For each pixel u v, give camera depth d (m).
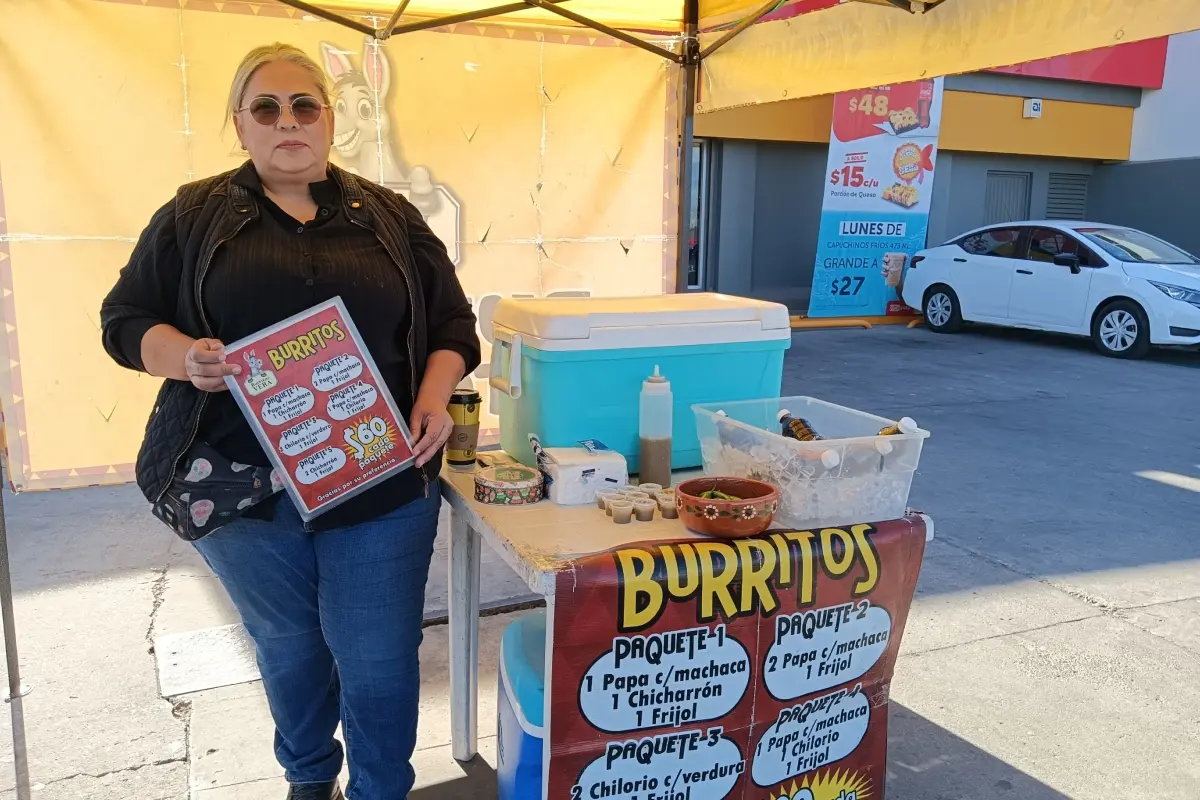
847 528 1.80
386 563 1.79
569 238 4.70
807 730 1.85
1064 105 11.91
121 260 4.00
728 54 3.66
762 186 11.12
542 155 4.57
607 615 1.60
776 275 11.51
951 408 6.65
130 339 1.67
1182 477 5.02
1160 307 8.37
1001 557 3.86
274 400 1.59
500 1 3.91
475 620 2.36
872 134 10.31
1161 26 2.02
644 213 4.82
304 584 1.83
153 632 3.09
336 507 1.70
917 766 2.43
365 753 1.93
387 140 4.30
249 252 1.64
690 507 1.74
